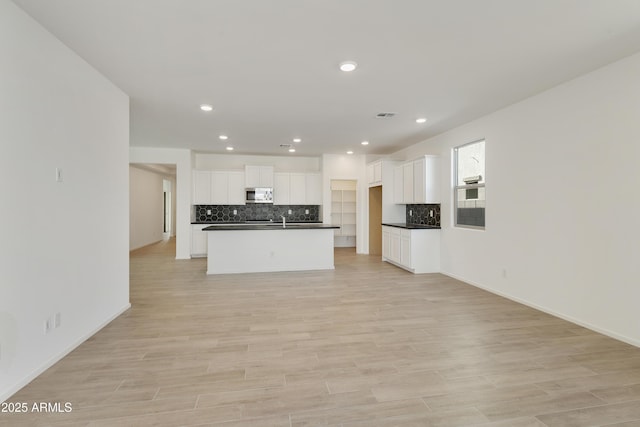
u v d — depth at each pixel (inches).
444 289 183.3
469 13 84.2
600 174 118.6
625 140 110.4
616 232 113.6
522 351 104.6
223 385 84.5
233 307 150.6
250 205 326.6
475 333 119.5
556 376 89.2
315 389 82.8
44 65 91.0
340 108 165.6
